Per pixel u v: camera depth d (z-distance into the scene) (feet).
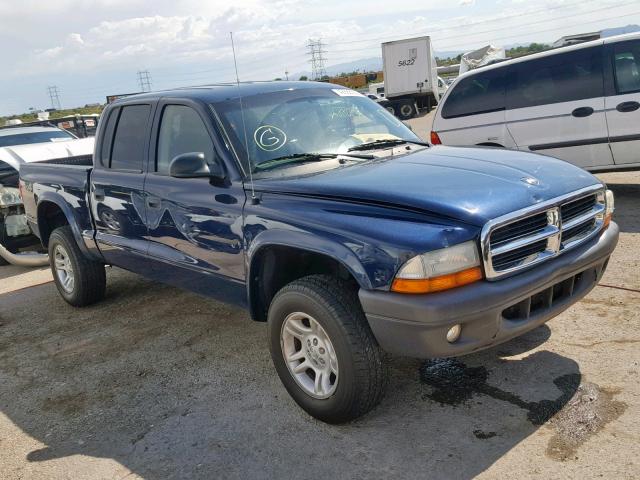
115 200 15.92
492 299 9.45
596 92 23.24
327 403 10.80
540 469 9.16
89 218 17.30
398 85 97.86
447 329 9.33
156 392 13.25
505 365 12.41
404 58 96.53
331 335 10.29
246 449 10.68
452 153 12.80
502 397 11.25
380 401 10.80
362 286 9.79
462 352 9.66
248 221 11.83
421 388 11.93
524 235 10.05
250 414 11.84
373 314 9.72
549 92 24.18
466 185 10.38
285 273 12.18
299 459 10.20
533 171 11.26
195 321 17.22
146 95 15.74
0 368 15.61
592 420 10.19
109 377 14.29
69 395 13.65
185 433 11.46
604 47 23.11
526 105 24.70
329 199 10.74
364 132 14.37
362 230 9.86
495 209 9.74
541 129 24.48
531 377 11.80
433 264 9.21
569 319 14.15
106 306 19.42
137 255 15.56
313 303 10.44
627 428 9.84
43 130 37.55
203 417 11.96
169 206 13.97
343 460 10.01
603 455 9.29
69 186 17.84
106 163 16.62
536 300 10.51
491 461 9.49
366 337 10.18
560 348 12.82
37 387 14.26
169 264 14.46
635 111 22.56
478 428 10.39
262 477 9.86
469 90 26.04
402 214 9.86
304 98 14.48
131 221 15.51
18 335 17.87
